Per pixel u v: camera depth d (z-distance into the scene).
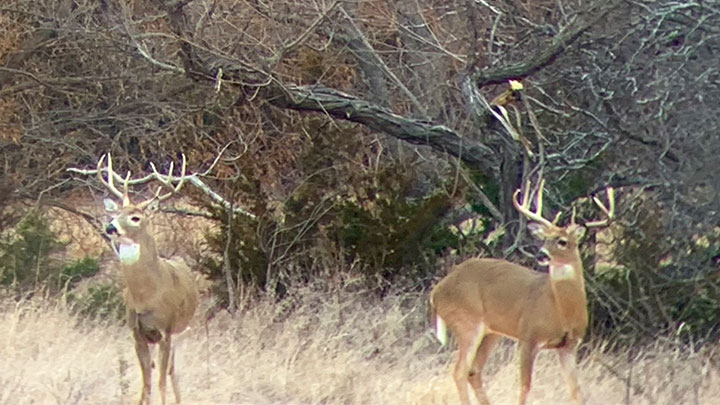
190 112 36.94
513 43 32.06
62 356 24.98
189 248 36.50
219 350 25.86
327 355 24.66
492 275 21.25
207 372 23.70
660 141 28.45
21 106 41.44
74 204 44.38
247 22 35.62
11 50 39.88
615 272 28.83
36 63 41.09
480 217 34.50
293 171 37.19
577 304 20.25
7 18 39.81
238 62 31.42
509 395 22.59
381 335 27.05
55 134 40.78
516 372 23.81
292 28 37.19
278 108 34.47
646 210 28.14
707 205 27.30
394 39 39.34
